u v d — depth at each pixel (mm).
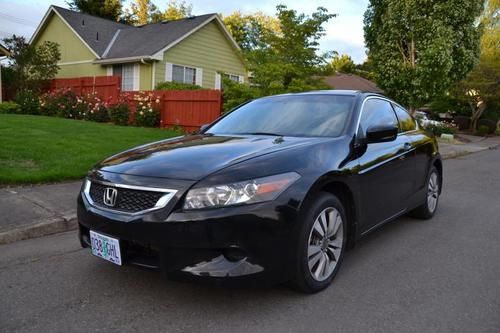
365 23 17578
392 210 4645
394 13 15844
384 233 5207
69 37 23031
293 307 3223
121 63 20375
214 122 4977
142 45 20766
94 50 21438
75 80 18781
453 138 21766
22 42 20516
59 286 3566
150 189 3061
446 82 15922
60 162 7578
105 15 39656
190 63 21328
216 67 22922
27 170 6902
